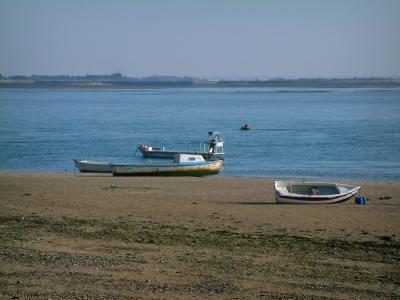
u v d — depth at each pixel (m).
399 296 21.58
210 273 24.05
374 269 24.94
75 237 30.22
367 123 136.75
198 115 170.62
